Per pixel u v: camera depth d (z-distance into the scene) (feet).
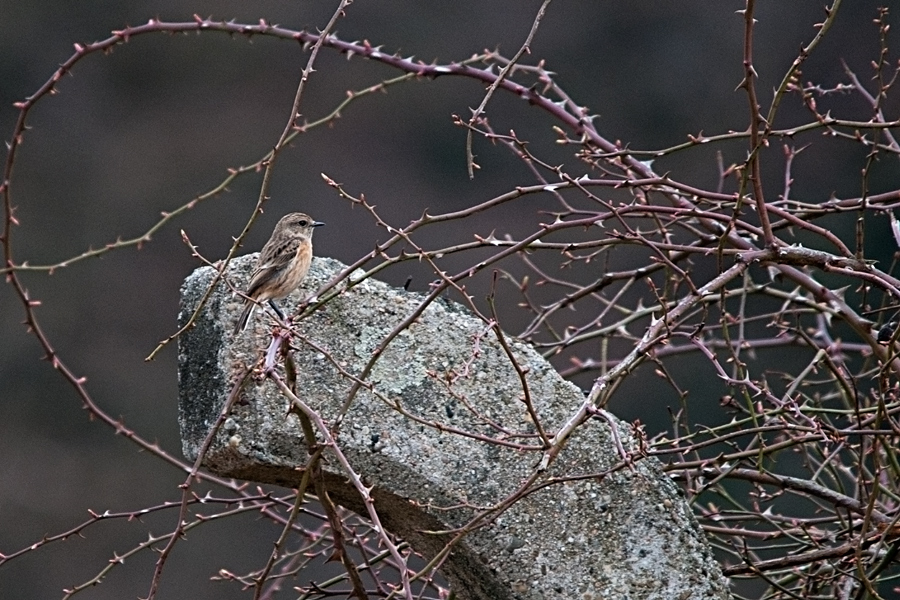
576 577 24.08
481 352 24.95
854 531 29.81
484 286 64.28
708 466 29.53
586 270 66.33
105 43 28.53
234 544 71.72
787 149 30.68
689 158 82.79
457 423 24.62
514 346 25.12
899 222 28.84
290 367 23.53
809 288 27.17
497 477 24.40
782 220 28.19
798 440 27.35
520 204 82.74
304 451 24.27
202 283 26.20
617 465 23.07
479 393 24.77
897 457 31.01
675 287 31.58
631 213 27.76
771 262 25.98
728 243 28.63
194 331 25.93
